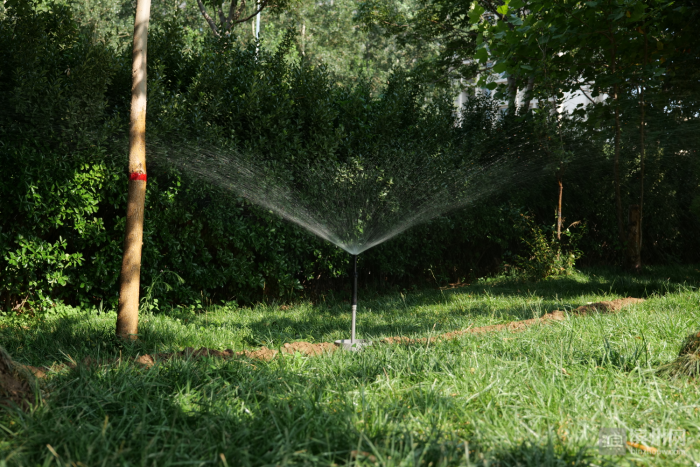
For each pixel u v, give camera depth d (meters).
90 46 6.36
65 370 3.29
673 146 11.16
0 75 5.83
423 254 9.84
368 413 2.69
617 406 2.76
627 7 7.86
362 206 8.37
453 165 9.52
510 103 11.14
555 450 2.28
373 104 8.98
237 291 7.67
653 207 12.05
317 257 8.32
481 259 10.98
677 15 8.11
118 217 6.43
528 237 10.90
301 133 7.76
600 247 11.70
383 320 6.36
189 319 6.48
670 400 2.81
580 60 9.55
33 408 2.61
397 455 2.15
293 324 6.14
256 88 7.29
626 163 11.71
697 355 3.17
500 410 2.75
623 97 9.79
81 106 6.17
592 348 3.90
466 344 4.27
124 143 6.53
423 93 9.98
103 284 6.50
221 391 2.97
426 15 16.39
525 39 8.91
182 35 7.54
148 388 2.96
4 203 5.76
